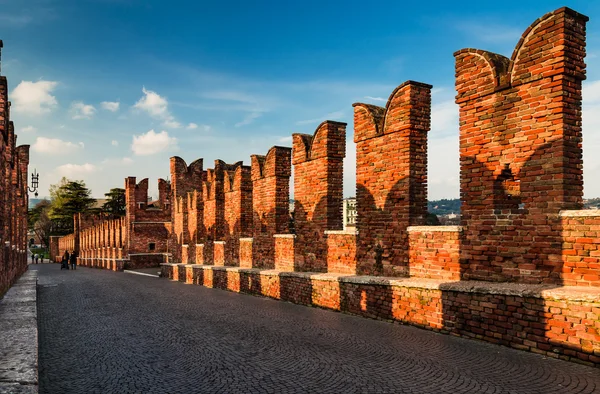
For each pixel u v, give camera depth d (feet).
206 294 69.56
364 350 30.45
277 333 37.06
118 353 32.53
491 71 32.68
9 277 71.15
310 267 53.83
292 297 54.60
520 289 28.60
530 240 29.99
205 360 29.86
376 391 23.03
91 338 37.86
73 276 124.88
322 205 52.11
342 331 36.52
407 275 39.86
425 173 41.24
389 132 42.11
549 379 23.26
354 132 46.47
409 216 40.11
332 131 52.03
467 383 23.43
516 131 31.17
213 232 91.40
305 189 55.26
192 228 106.22
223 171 90.38
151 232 164.55
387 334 34.58
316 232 52.85
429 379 24.31
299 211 56.29
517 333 28.68
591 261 26.66
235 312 49.11
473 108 34.14
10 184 74.28
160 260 164.86
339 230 50.67
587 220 26.86
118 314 50.44
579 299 25.32
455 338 32.24
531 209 29.99
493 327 30.17
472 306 31.60
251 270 66.44
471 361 26.81
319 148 52.80
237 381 25.40
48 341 37.14
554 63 28.86
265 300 58.49
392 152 41.93
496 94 32.50
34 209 374.43
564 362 25.71
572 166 28.91
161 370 27.96
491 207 32.63
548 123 29.25
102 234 201.05
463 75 34.86
